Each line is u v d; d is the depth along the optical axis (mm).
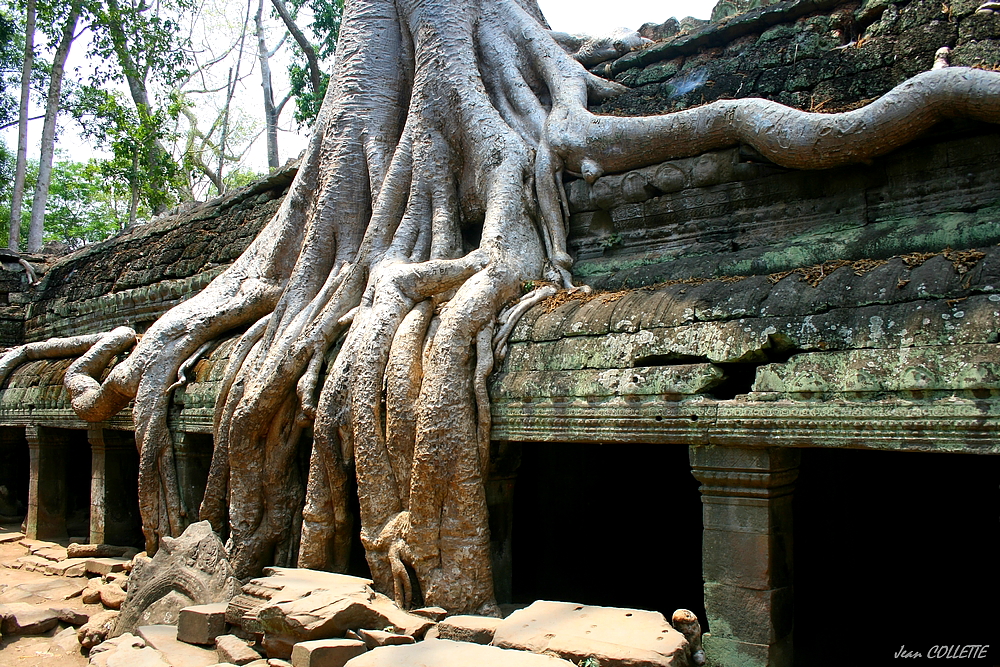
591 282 6480
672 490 7109
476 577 5293
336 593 5113
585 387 5008
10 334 15375
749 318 4516
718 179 6180
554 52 7738
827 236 5625
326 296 7309
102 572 8156
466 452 5426
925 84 4887
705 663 4336
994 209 5023
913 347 3836
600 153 6695
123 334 9164
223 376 7453
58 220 30984
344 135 8070
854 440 3947
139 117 18609
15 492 12258
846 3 6637
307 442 7074
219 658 5027
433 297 6441
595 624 4332
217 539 6336
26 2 18812
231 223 11398
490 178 7094
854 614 5840
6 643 6406
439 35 7754
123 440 9219
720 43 7395
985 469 5867
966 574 5797
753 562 4328
